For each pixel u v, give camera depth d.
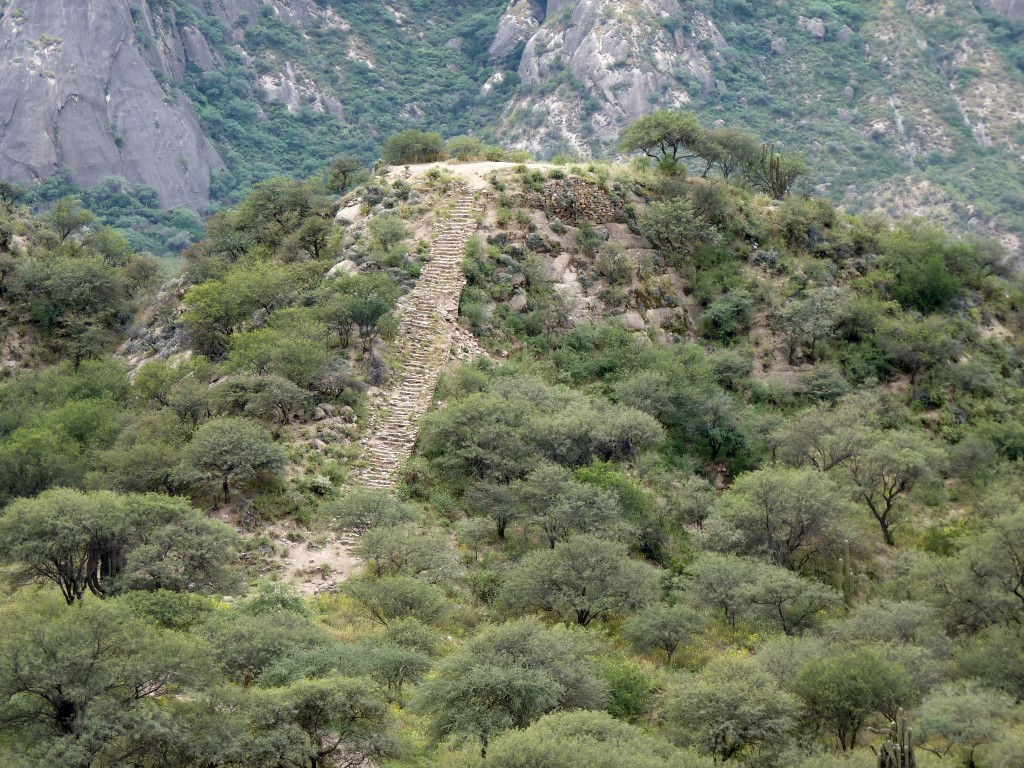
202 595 35.66
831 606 42.62
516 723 27.81
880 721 31.09
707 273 70.56
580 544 39.94
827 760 26.64
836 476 54.72
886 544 52.69
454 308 60.53
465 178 71.31
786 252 73.69
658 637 36.84
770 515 47.22
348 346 55.50
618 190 72.94
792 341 67.62
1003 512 49.28
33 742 24.16
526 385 55.59
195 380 52.53
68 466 45.97
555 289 65.88
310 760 25.66
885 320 69.00
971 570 41.03
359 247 64.69
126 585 34.88
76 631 25.59
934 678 33.78
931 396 66.12
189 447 44.03
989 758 28.22
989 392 67.56
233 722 25.06
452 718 27.73
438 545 40.50
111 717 24.20
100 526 35.31
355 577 39.62
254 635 31.03
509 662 29.95
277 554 41.19
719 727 28.59
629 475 51.28
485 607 40.03
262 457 43.69
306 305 59.22
